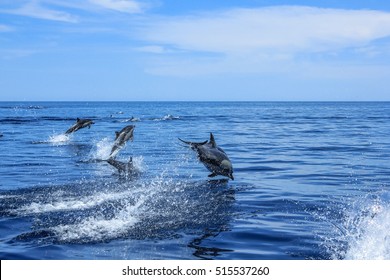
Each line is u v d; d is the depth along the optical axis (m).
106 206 10.27
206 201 10.86
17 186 12.80
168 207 10.20
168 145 25.45
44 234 8.12
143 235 8.11
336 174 15.33
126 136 18.64
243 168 16.62
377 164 17.89
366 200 11.12
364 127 43.41
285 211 9.95
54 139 29.84
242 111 107.81
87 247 7.46
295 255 7.15
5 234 8.16
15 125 46.44
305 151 22.44
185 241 7.79
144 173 15.39
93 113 90.88
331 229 8.51
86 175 14.98
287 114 85.00
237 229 8.50
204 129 39.97
